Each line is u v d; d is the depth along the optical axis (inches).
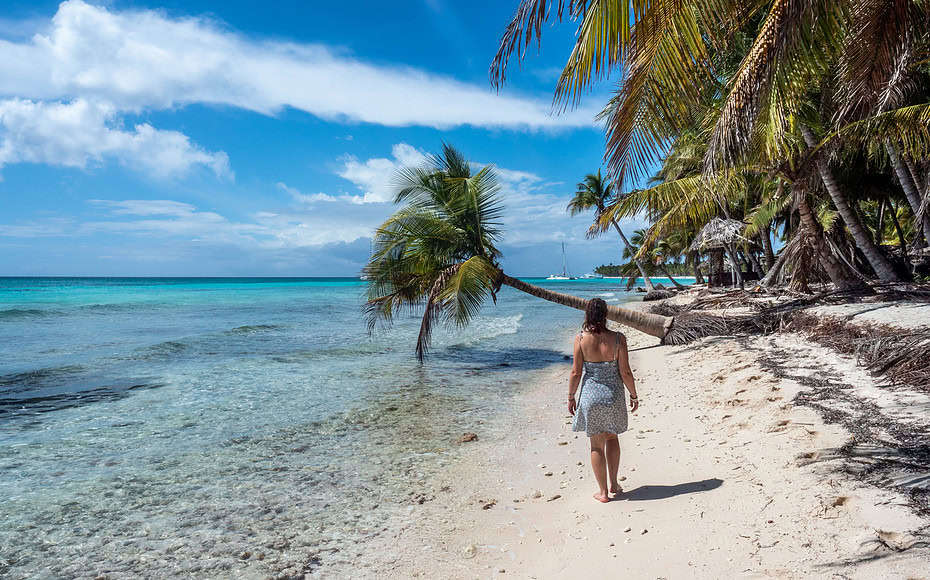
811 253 604.4
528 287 569.0
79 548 156.9
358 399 362.0
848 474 151.9
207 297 1925.4
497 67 183.8
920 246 961.5
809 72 219.1
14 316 1031.0
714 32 192.7
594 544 140.6
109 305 1381.6
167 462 234.7
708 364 402.6
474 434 272.2
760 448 191.6
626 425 166.7
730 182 546.9
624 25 172.1
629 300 1705.2
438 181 574.6
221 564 146.7
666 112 197.2
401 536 160.6
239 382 422.0
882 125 414.0
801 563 112.4
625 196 574.9
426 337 538.6
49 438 271.0
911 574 100.3
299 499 192.2
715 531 135.0
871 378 263.1
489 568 137.6
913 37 259.0
